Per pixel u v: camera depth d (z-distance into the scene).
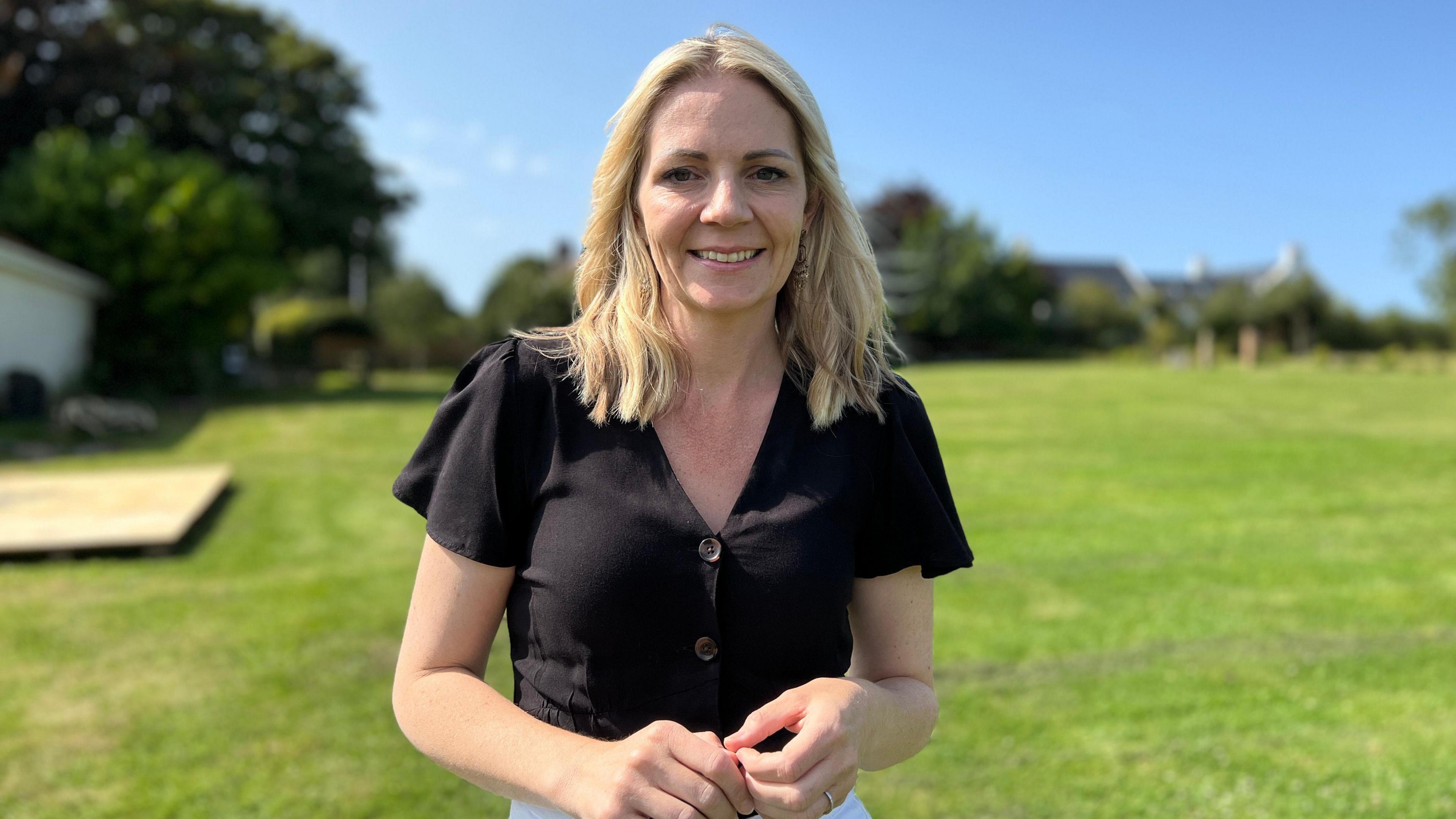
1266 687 4.32
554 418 1.22
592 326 1.28
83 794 3.43
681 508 1.17
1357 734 3.86
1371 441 12.56
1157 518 8.06
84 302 18.67
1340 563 6.53
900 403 1.33
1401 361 30.75
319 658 4.77
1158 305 45.72
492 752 1.11
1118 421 15.33
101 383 18.80
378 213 27.42
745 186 1.22
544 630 1.19
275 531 7.78
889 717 1.19
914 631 1.34
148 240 18.80
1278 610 5.46
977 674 4.51
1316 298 41.19
